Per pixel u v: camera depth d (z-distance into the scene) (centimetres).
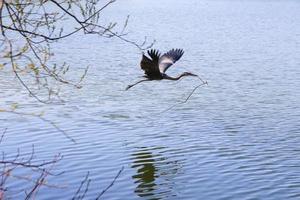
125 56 6525
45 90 4153
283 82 5062
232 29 10294
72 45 7144
